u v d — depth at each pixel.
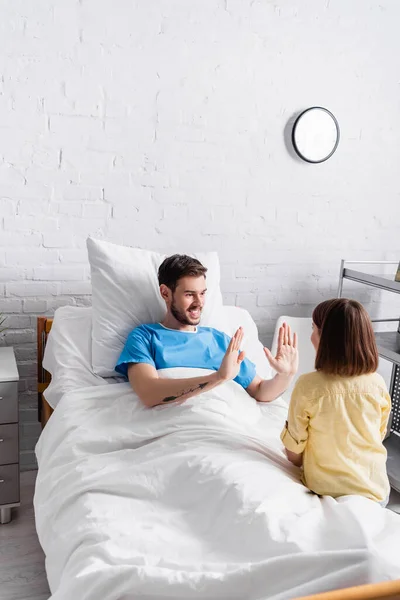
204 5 2.44
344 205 2.82
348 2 2.64
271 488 1.36
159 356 1.94
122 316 2.09
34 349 2.48
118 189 2.46
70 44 2.29
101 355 2.05
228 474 1.39
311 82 2.65
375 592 1.00
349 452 1.47
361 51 2.70
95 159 2.41
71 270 2.47
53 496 1.55
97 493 1.46
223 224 2.64
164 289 2.02
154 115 2.45
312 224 2.79
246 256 2.71
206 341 2.03
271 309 2.81
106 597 1.12
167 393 1.76
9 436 2.11
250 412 1.88
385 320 2.80
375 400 1.49
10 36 2.22
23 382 2.50
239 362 1.73
